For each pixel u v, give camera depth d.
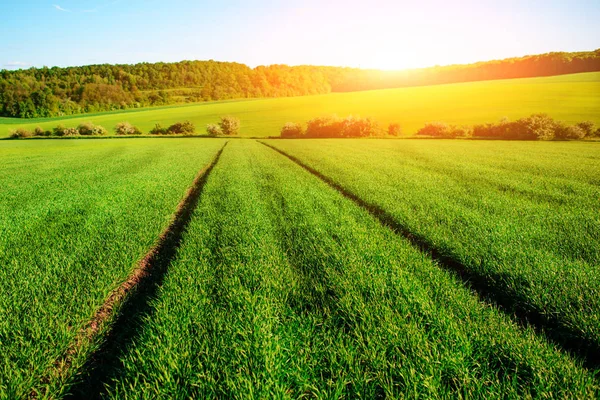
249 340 2.74
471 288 4.05
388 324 2.91
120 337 3.16
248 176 13.52
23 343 2.82
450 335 2.78
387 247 5.16
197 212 7.68
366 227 6.33
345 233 5.86
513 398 2.17
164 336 2.88
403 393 2.23
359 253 4.81
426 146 29.81
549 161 17.84
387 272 4.15
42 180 13.45
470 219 6.69
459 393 2.21
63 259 4.77
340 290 3.64
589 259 4.56
